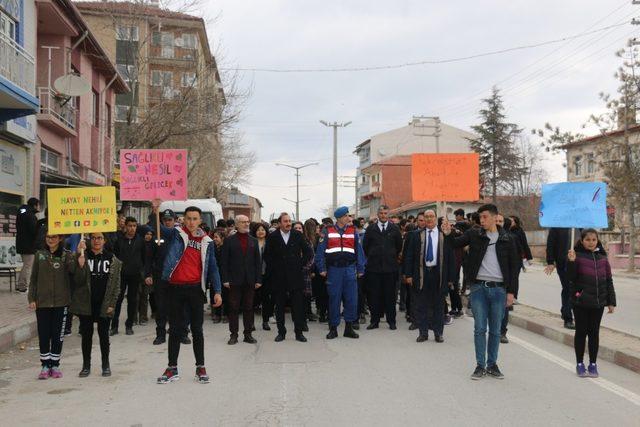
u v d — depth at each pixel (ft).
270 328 36.65
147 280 31.94
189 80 79.97
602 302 22.94
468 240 23.81
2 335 29.17
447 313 37.68
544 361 26.35
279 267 32.07
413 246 31.94
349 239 32.71
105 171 87.35
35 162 59.62
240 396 20.67
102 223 23.72
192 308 22.94
